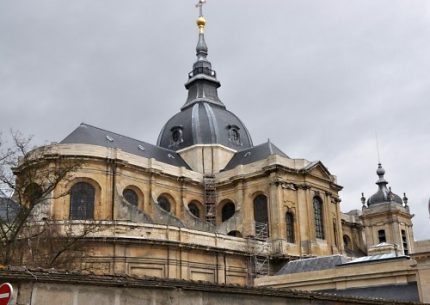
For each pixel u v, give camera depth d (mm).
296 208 60969
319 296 22250
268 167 60688
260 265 54531
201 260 50500
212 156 68312
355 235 82562
